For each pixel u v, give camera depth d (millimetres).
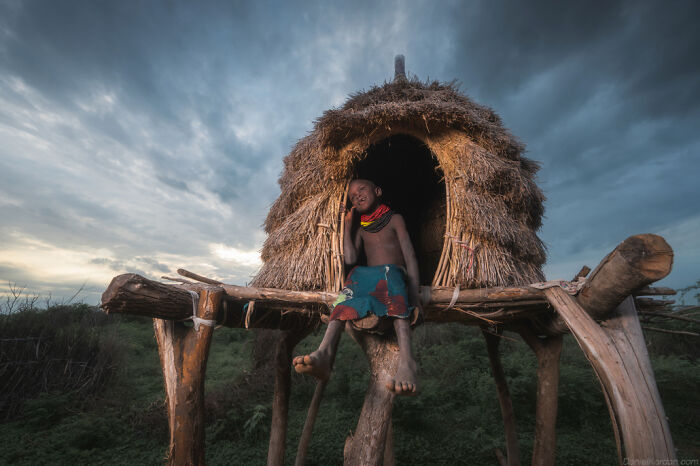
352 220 3176
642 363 2004
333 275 2939
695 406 6668
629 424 1845
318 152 3348
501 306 2670
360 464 2211
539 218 3520
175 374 2398
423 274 4848
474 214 2895
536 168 3457
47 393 6871
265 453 5543
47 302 8953
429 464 5039
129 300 2076
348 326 2656
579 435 6020
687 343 8266
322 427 6473
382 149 4773
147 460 5266
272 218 3680
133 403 7316
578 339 2143
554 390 3381
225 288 2771
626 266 1761
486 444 5555
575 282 2355
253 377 8656
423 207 5086
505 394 4625
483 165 3000
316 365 2000
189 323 2633
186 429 2297
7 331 7727
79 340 8430
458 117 3096
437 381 8148
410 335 2342
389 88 3854
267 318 3510
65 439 5695
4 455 5133
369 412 2381
